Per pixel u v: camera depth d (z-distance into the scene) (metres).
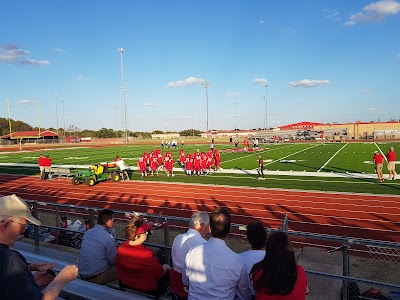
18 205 2.02
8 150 58.06
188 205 14.71
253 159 33.50
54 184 21.03
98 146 68.25
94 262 4.34
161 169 27.23
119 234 10.89
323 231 10.81
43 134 80.38
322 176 21.31
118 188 19.20
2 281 1.70
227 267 2.96
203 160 23.84
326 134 90.25
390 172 19.56
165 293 4.11
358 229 10.90
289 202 14.66
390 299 5.16
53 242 7.70
